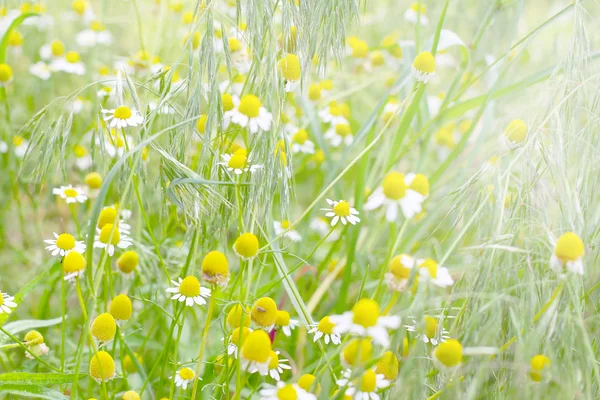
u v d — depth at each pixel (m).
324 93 0.86
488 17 0.74
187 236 0.61
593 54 0.64
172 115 0.57
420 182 0.50
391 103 0.89
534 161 0.55
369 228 0.74
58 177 0.76
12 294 0.70
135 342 0.63
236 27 0.55
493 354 0.51
